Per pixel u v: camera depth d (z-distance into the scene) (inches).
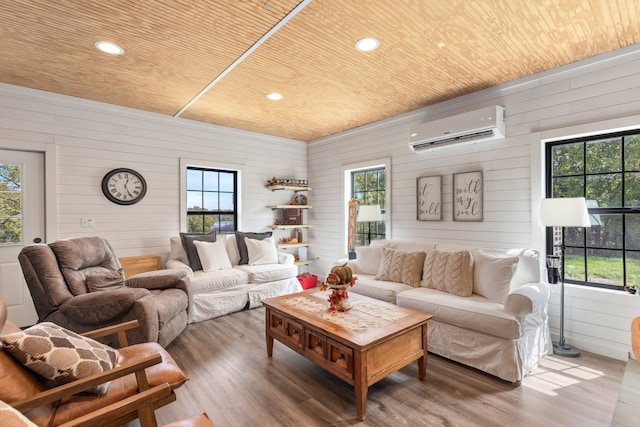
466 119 133.3
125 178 156.9
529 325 95.7
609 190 110.0
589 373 94.7
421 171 159.3
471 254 121.6
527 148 123.0
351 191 204.7
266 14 82.3
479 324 94.7
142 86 130.3
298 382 91.7
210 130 186.1
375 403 81.4
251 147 203.5
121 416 51.4
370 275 148.5
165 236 169.3
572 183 117.1
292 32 91.0
